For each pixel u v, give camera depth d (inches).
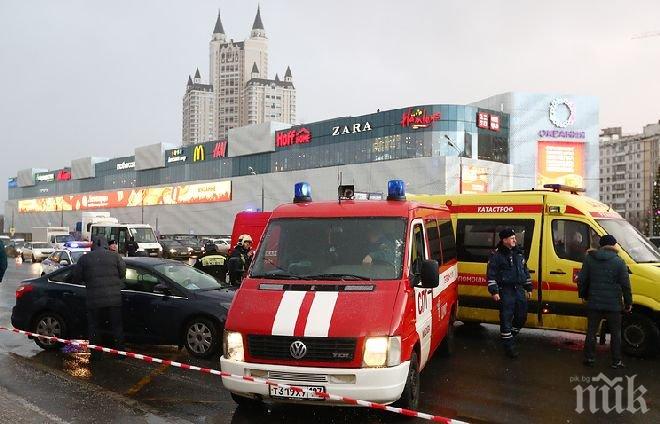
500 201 380.2
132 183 4215.1
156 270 344.2
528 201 368.2
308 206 262.4
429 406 239.0
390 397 199.2
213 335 321.1
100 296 313.4
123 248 1181.7
